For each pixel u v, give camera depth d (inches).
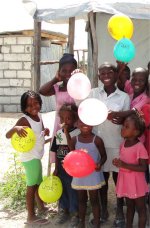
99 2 162.9
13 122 428.1
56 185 159.9
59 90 169.2
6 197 196.2
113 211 178.9
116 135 156.8
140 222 148.3
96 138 152.9
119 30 152.9
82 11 164.9
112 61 244.8
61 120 159.5
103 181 156.3
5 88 511.2
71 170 138.3
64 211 169.8
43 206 178.5
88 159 139.0
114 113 146.1
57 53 601.6
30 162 164.2
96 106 132.8
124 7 163.9
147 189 148.3
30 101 163.9
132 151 144.5
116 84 169.9
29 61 499.2
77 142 154.8
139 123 142.7
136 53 244.7
